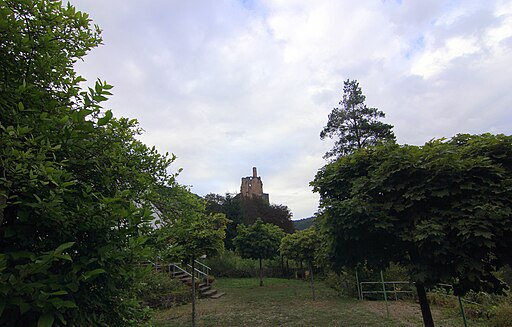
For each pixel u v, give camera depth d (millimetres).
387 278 12359
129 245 1833
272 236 17703
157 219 3014
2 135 1404
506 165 3668
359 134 21438
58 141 1757
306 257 12820
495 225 3209
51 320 1339
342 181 4695
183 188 3553
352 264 4668
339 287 13891
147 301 9844
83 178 1993
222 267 20453
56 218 1528
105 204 1666
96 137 2078
